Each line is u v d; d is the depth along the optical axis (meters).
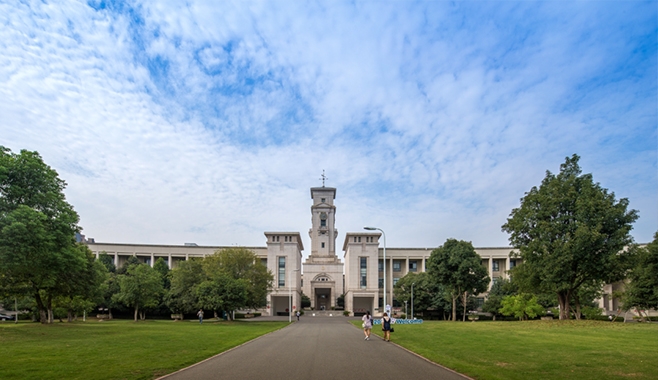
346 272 118.12
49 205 38.09
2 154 35.72
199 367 17.67
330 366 17.91
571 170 44.62
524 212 45.44
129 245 115.81
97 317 78.88
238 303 62.62
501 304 74.44
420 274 86.12
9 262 30.97
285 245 109.12
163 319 77.88
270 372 16.38
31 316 73.88
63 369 16.50
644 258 48.69
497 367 17.31
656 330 35.78
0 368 16.67
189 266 70.56
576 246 39.59
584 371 16.20
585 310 65.69
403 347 25.56
